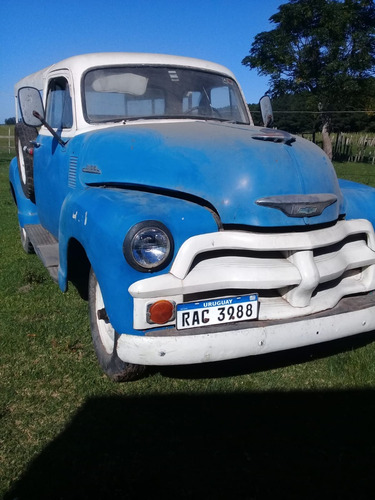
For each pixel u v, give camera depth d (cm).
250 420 265
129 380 298
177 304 244
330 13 2202
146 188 293
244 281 251
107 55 399
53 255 390
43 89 458
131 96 384
